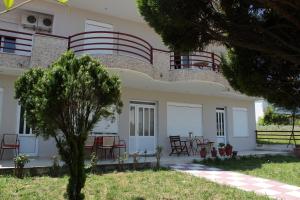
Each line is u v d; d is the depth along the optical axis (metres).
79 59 6.53
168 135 16.62
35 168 9.94
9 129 12.52
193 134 17.61
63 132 6.34
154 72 14.25
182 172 11.38
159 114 16.44
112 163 11.66
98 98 6.45
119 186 8.84
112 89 6.59
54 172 10.00
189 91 17.11
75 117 6.38
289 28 4.84
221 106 19.45
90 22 15.37
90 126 6.51
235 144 20.02
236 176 11.32
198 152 17.47
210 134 18.39
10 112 12.63
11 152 12.43
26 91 6.63
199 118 18.08
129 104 15.53
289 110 5.64
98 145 13.32
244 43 4.87
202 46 5.23
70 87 6.08
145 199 7.76
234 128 20.12
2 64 11.56
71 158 6.45
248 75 5.41
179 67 15.52
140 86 15.45
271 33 4.70
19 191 7.87
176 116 17.11
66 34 14.62
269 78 5.43
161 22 5.03
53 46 12.42
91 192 8.14
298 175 11.85
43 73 6.57
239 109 20.62
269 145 21.09
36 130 6.48
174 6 4.73
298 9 4.05
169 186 9.13
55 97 6.04
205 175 11.19
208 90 16.86
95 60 6.66
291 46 4.54
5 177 9.24
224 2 5.02
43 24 14.30
